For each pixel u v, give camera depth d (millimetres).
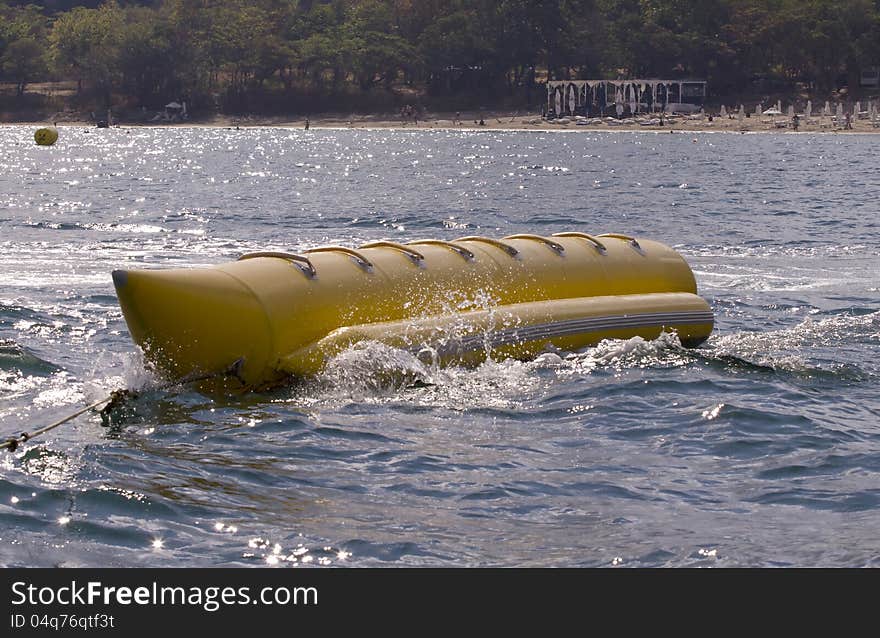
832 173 100188
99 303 29703
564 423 18656
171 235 49031
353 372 19656
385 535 13820
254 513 14406
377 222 57156
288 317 19672
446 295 21766
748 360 23359
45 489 14867
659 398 20094
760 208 65312
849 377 22359
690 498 15250
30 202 67688
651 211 63812
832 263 40844
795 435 18062
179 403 19094
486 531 14023
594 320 23109
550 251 23922
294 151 151500
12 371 21375
